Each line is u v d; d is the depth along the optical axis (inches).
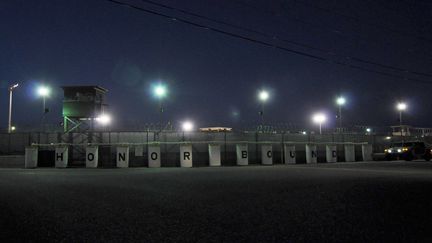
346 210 356.2
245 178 701.9
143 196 466.0
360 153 1601.9
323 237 257.6
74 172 947.3
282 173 823.7
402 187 527.2
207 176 763.4
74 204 410.0
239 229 283.1
